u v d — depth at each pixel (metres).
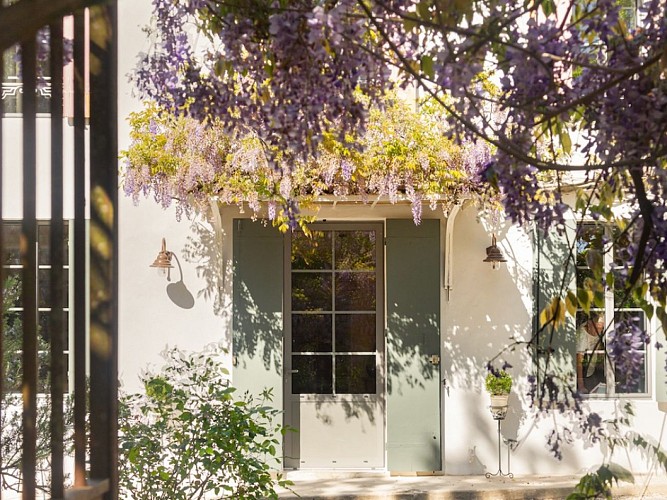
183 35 3.25
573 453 7.45
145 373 7.43
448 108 2.34
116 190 1.82
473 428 7.53
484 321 7.57
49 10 1.28
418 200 6.46
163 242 7.34
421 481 7.29
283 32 2.38
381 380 7.75
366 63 2.55
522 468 7.48
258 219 7.50
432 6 2.46
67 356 7.02
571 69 2.62
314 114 2.54
